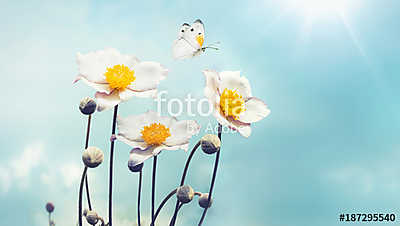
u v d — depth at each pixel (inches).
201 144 13.7
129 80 14.1
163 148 14.1
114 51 14.8
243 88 14.5
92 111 15.2
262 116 14.2
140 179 15.9
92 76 14.2
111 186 14.9
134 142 14.4
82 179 14.8
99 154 14.1
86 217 15.6
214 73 13.7
